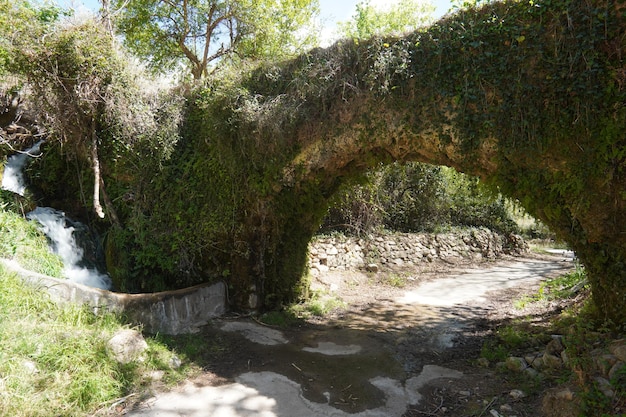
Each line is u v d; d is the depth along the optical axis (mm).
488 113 5328
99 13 8625
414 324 7574
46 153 9492
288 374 5328
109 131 8031
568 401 3842
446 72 5645
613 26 4574
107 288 7918
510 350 5883
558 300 8102
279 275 8070
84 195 9141
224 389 4820
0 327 4438
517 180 5453
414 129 5906
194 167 7734
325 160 6902
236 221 7469
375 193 12820
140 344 5270
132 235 7914
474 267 13836
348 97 6438
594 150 4770
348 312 8328
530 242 21062
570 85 4832
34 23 7461
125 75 7844
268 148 7031
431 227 15188
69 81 7570
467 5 5598
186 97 8211
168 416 4148
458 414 4316
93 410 4086
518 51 5098
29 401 3799
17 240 6898
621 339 4496
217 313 7457
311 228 8492
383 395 4805
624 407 3512
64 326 4977
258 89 7203
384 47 6137
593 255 5199
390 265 12500
